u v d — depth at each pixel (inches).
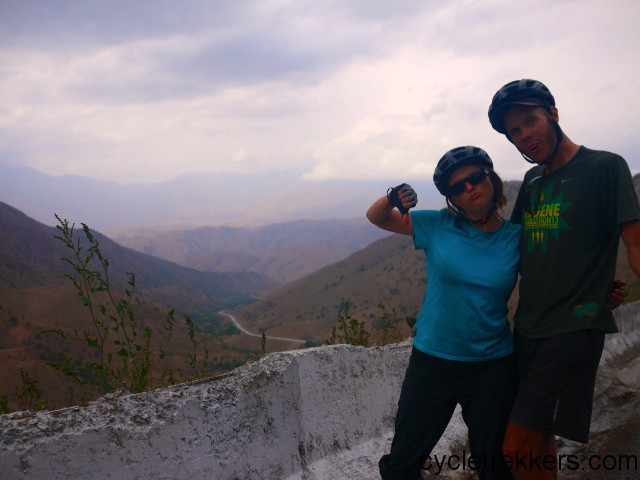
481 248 94.1
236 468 90.4
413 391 96.9
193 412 86.3
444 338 92.7
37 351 2856.8
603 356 250.8
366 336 159.8
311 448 107.3
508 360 93.2
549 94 90.7
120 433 76.4
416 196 96.0
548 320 87.2
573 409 83.6
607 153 86.7
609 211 84.8
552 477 88.6
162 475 79.6
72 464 70.9
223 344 4416.8
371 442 122.3
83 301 102.3
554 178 90.9
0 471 64.8
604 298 85.0
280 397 102.3
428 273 98.7
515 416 86.1
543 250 88.7
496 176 95.0
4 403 102.5
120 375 102.4
